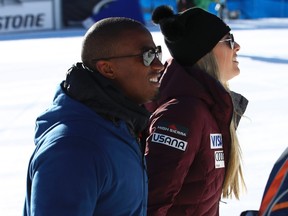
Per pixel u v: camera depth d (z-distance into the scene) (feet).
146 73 6.61
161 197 7.81
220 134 8.41
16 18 69.21
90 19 70.08
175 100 8.14
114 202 6.13
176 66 8.55
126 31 6.50
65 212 5.61
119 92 6.42
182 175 7.91
